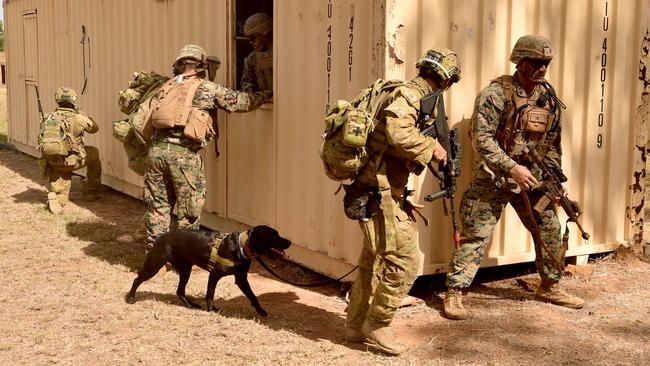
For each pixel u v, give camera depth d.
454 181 5.34
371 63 6.35
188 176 7.42
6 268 7.70
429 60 5.12
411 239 5.19
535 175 6.29
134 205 11.69
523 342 5.70
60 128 10.61
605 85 7.71
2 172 15.09
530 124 6.02
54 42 15.09
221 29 8.77
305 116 7.35
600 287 7.20
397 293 5.25
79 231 9.59
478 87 6.79
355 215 5.07
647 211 11.28
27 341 5.60
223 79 8.78
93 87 13.11
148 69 10.84
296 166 7.54
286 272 7.76
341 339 5.73
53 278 7.35
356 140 4.76
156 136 7.52
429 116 4.99
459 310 6.25
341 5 6.77
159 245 6.39
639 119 7.98
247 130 8.47
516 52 6.01
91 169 11.84
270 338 5.70
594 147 7.73
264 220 8.27
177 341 5.61
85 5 13.24
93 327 5.92
